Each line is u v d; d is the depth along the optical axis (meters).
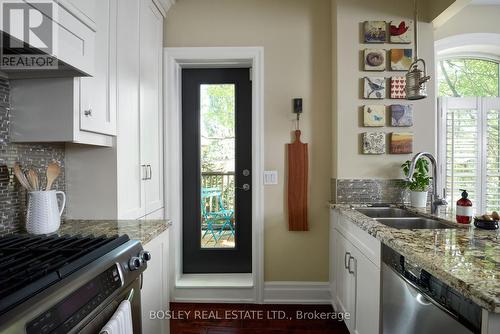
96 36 1.39
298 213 2.36
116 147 1.60
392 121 2.20
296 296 2.40
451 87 2.67
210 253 2.65
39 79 1.29
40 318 0.62
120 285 0.93
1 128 1.28
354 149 2.24
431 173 2.22
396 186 2.22
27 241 1.07
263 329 2.04
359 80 2.23
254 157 2.38
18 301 0.62
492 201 2.58
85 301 0.76
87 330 0.77
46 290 0.68
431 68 2.22
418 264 0.97
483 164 2.59
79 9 1.20
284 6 2.38
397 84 2.20
